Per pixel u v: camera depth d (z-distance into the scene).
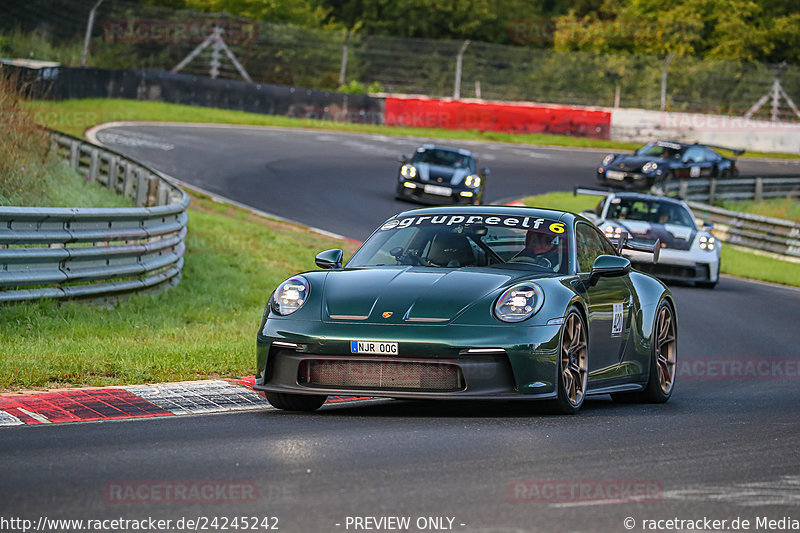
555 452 17.88
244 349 30.91
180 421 20.98
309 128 136.75
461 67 174.62
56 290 35.69
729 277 71.06
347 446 17.98
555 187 110.38
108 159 65.56
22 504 13.52
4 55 132.88
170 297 42.53
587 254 25.98
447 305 21.86
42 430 19.38
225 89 138.62
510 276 23.17
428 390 21.30
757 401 28.53
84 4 145.62
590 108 169.12
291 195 85.69
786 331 47.22
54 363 26.39
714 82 183.00
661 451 18.50
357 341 21.39
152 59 154.38
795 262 83.94
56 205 48.97
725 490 15.43
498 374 21.31
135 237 40.25
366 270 23.95
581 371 23.42
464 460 16.91
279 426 20.41
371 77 172.75
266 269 52.44
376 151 120.56
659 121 168.25
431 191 85.06
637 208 63.72
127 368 26.67
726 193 110.94
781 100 183.25
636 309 27.09
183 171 90.00
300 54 170.25
